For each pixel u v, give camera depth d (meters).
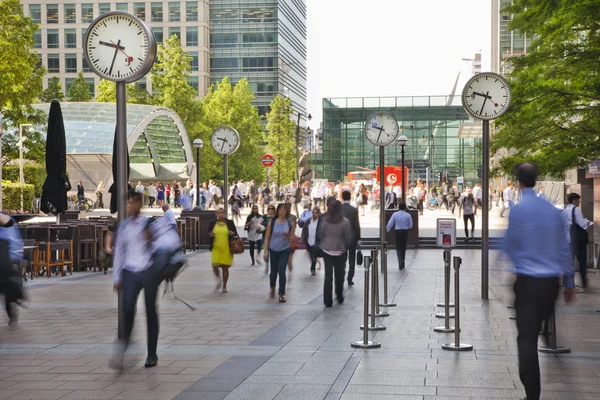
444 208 68.06
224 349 10.20
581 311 13.91
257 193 63.16
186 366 9.11
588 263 22.34
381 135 21.48
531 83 23.73
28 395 7.76
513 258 7.27
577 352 10.00
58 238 22.08
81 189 54.75
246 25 128.88
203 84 125.06
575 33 23.11
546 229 7.20
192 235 31.39
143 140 80.06
